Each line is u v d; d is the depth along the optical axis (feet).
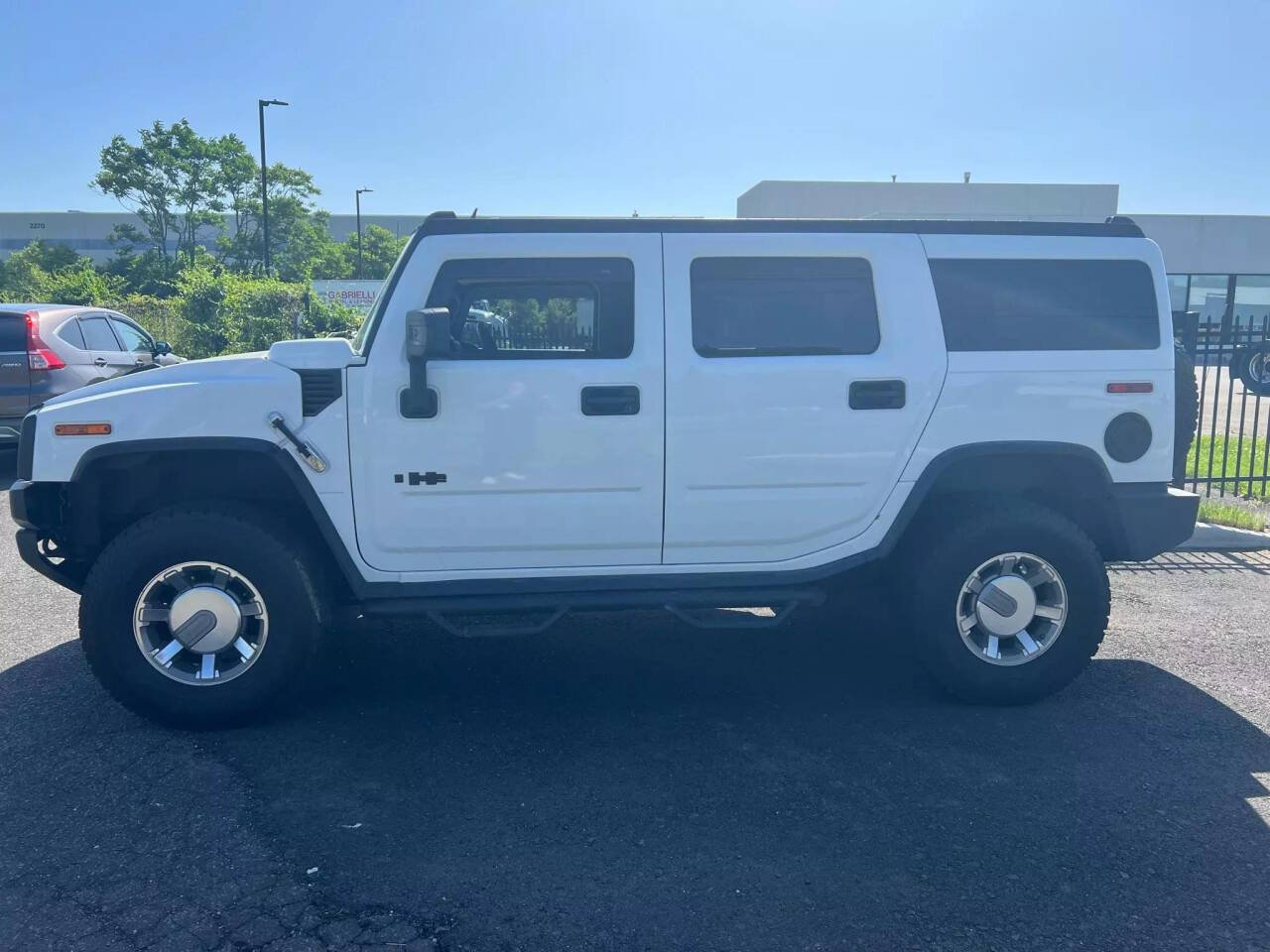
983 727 14.92
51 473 14.37
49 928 9.96
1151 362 15.67
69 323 34.53
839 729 14.84
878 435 15.17
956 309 15.37
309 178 214.69
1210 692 16.24
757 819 12.21
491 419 14.48
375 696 16.05
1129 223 16.05
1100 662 17.61
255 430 14.28
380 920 10.18
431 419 14.39
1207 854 11.45
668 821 12.16
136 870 11.01
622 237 14.87
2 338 32.45
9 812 12.21
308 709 15.51
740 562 15.38
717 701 15.94
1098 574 15.34
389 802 12.59
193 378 14.46
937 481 15.92
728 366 14.84
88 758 13.70
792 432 15.01
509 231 14.75
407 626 19.58
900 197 121.80
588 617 20.26
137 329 41.09
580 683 16.69
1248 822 12.15
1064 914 10.33
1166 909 10.41
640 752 14.07
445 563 14.87
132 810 12.30
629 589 15.10
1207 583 22.49
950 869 11.14
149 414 14.26
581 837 11.79
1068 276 15.58
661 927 10.11
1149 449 15.76
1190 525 15.92
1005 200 122.62
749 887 10.80
